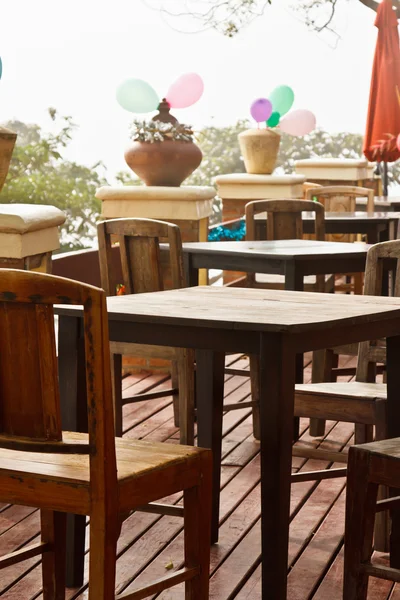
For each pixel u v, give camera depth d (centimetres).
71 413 277
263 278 564
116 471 205
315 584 287
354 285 706
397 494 301
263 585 250
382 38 854
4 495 215
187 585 239
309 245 484
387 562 304
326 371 437
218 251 453
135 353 396
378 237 650
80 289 194
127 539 322
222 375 312
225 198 850
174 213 605
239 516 346
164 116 632
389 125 856
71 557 282
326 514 349
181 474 227
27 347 200
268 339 240
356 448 243
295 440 450
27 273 195
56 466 216
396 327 279
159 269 403
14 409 205
